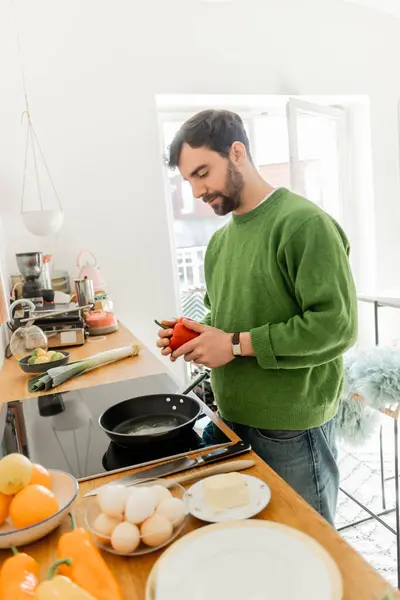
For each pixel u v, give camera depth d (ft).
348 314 3.43
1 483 2.19
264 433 3.89
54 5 8.49
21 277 7.61
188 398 3.46
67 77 8.68
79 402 4.03
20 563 1.79
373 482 7.68
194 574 1.75
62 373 4.55
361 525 6.61
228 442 3.01
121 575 1.93
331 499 4.18
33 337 5.29
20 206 8.55
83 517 2.32
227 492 2.26
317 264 3.41
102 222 9.10
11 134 8.39
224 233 4.43
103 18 8.86
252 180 3.88
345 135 11.98
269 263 3.71
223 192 3.82
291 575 1.72
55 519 2.16
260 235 3.80
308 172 11.85
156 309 9.62
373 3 10.85
